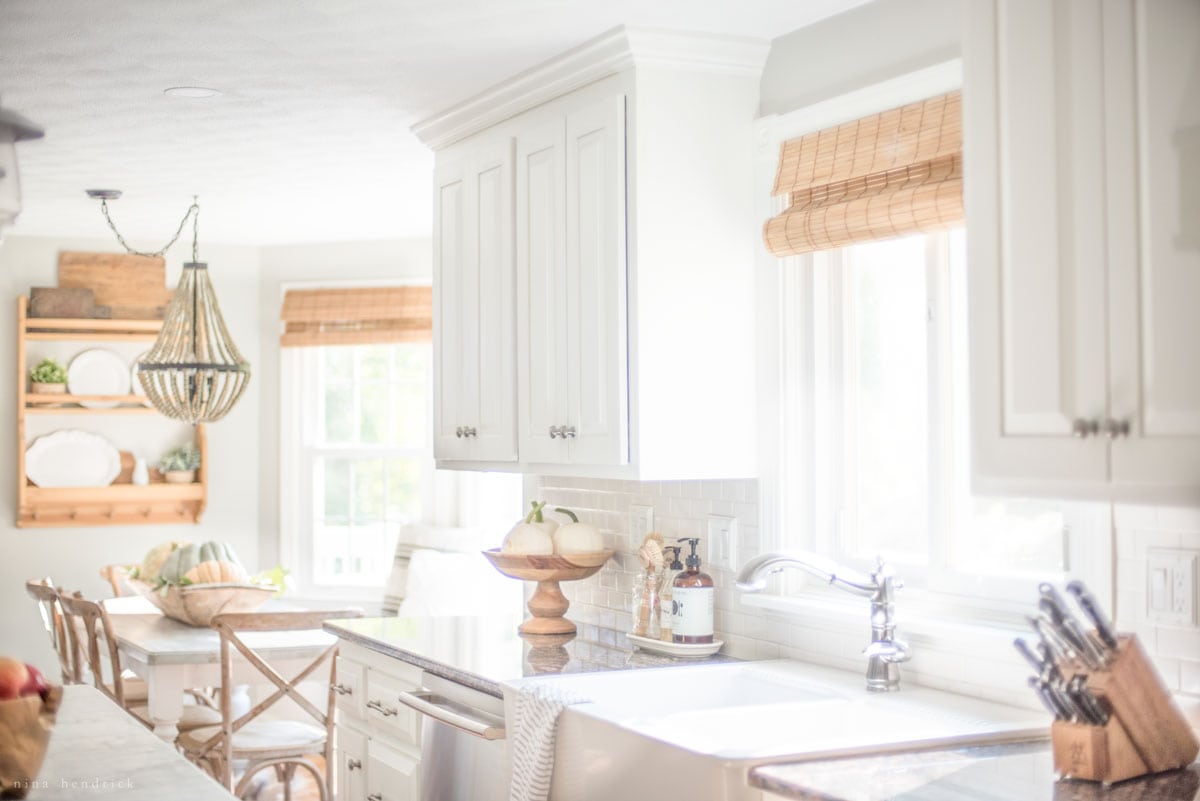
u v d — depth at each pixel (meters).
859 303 3.01
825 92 2.98
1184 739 2.06
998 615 2.59
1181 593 2.15
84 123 3.96
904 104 2.75
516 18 2.98
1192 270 1.73
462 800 2.96
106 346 6.50
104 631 4.59
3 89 3.57
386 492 6.56
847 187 2.88
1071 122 1.90
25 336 6.28
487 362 3.68
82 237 6.40
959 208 2.54
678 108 3.11
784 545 3.08
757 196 3.16
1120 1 1.83
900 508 2.90
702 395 3.11
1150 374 1.79
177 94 3.63
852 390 3.03
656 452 3.06
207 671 4.32
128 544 6.52
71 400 6.36
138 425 6.57
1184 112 1.75
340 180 4.89
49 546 6.39
